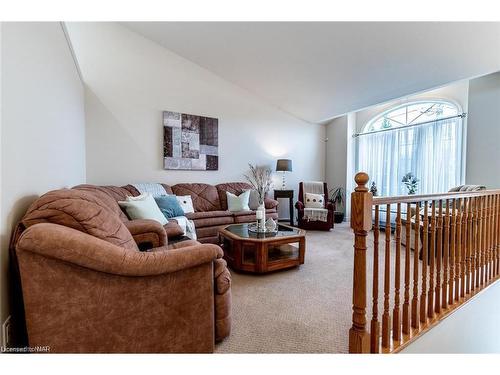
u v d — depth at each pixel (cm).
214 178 499
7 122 115
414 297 167
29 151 143
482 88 381
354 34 302
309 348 162
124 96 405
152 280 128
